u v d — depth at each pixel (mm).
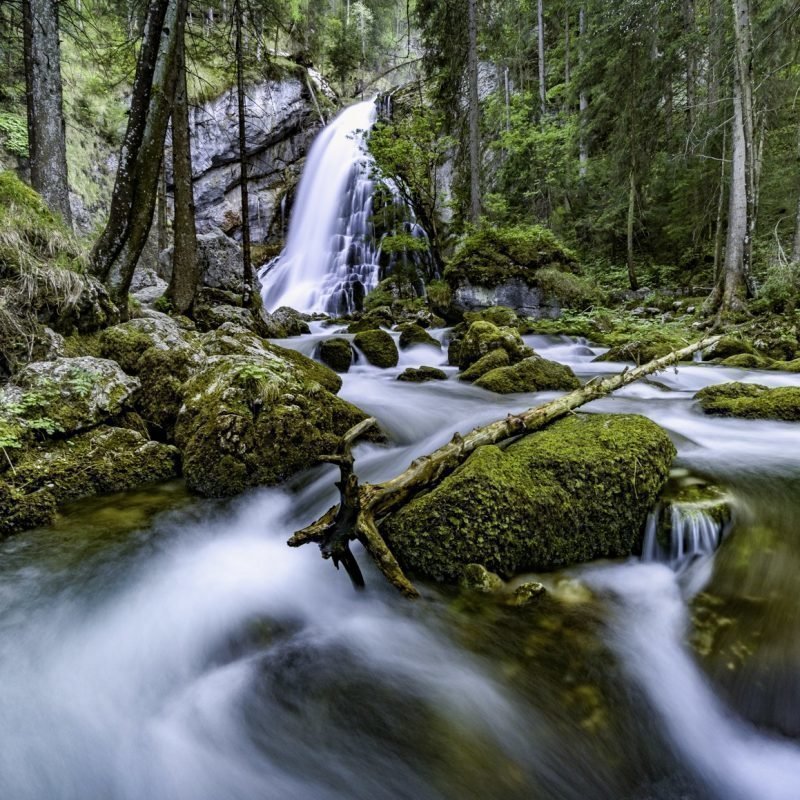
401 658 2518
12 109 16531
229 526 3975
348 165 25734
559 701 2201
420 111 17969
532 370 7906
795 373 8594
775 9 12312
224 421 4430
